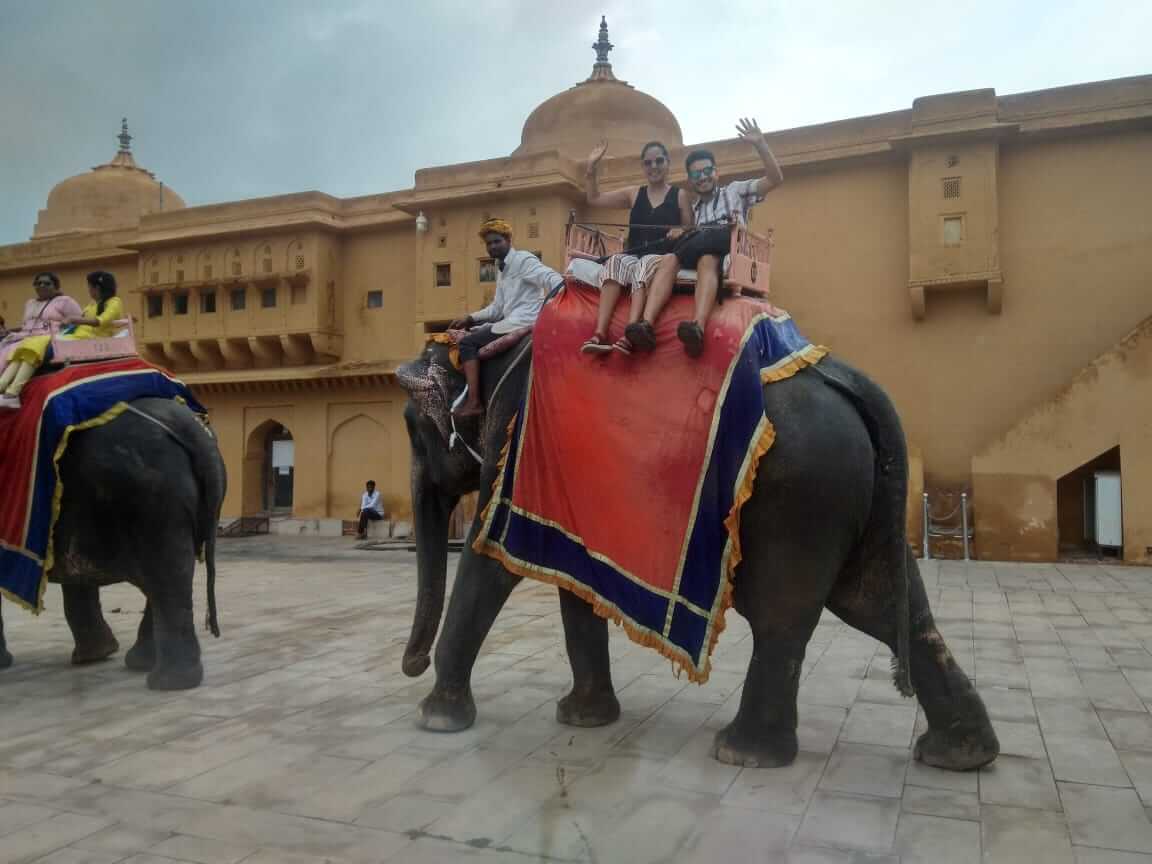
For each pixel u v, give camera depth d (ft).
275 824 10.80
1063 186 49.24
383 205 67.36
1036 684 17.88
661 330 12.86
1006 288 49.98
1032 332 49.49
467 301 61.00
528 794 11.69
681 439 12.29
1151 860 9.71
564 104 66.49
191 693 17.21
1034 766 12.73
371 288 68.18
